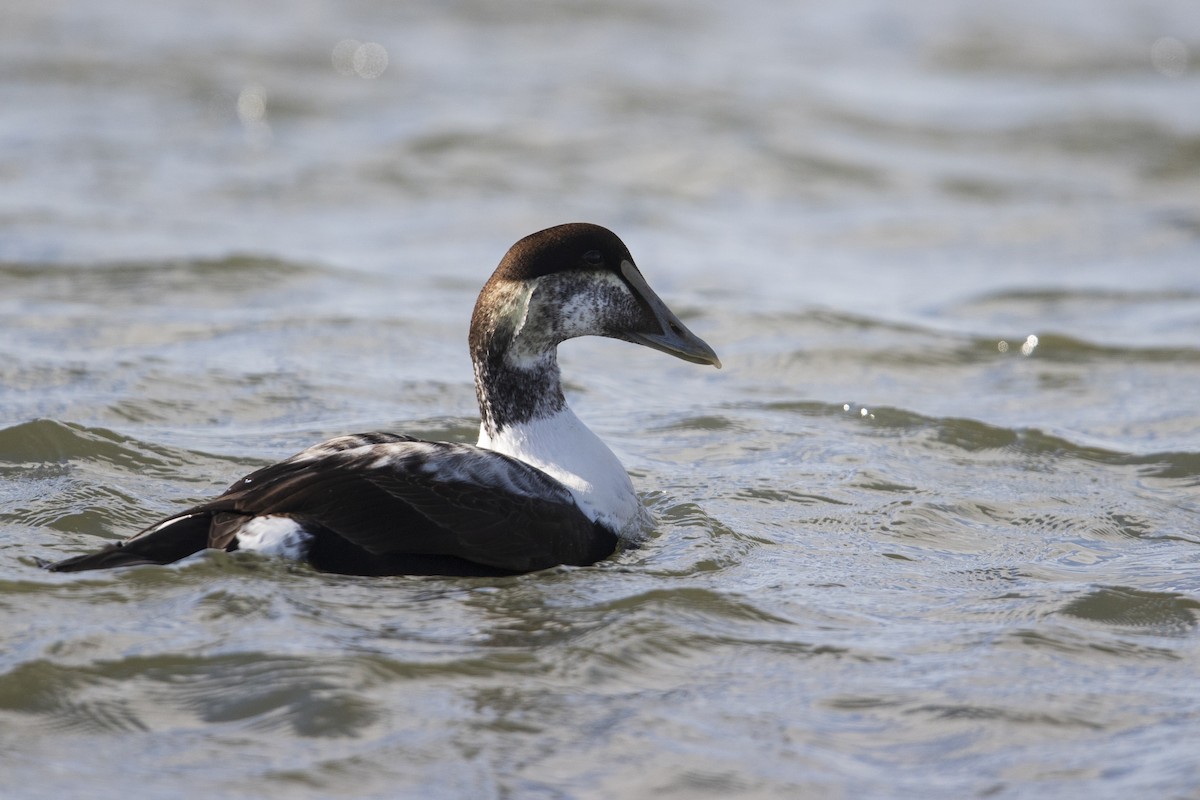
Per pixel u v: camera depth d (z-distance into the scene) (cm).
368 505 871
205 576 848
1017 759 707
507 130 2580
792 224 2198
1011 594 926
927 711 755
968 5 3881
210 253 1845
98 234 1923
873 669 804
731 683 782
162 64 2998
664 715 742
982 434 1297
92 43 3131
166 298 1669
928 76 3191
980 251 2072
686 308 1728
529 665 788
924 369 1533
